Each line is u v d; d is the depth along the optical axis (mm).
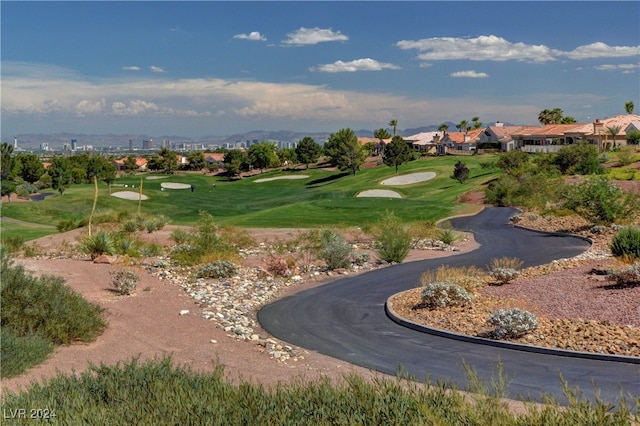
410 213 52500
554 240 32969
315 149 152250
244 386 6832
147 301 17891
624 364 11367
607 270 19094
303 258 27812
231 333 14758
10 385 9523
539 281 18984
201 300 18828
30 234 49125
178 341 13547
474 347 13133
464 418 5777
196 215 70750
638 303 14906
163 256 30406
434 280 20266
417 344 13594
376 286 21375
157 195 96312
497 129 133625
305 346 13703
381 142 163125
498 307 16141
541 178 57938
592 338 12773
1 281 12961
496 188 60438
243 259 28219
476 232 39188
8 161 107125
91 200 78375
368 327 15461
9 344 10688
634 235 21812
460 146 139875
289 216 52781
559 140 111438
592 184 36406
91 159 154625
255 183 127500
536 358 12039
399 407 6066
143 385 7328
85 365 11055
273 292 20875
